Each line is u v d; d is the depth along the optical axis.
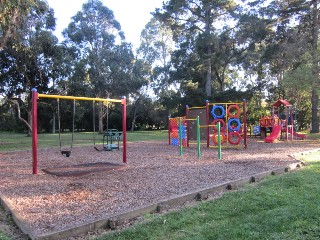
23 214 3.98
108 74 34.31
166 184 5.63
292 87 17.00
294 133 17.56
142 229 3.41
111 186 5.59
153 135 26.75
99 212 4.04
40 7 19.08
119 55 34.75
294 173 6.36
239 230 3.32
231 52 29.16
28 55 20.09
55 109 25.88
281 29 23.84
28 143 19.12
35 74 21.61
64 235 3.29
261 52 27.67
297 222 3.51
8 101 25.50
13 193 5.16
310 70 15.72
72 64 24.75
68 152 10.43
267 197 4.52
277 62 24.39
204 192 4.88
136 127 48.16
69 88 24.64
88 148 13.99
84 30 33.41
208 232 3.30
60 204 4.46
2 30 15.18
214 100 28.62
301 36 19.95
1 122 42.06
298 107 27.95
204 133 14.28
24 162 9.17
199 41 26.61
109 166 7.94
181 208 4.22
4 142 20.17
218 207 4.14
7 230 3.62
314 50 16.44
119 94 35.22
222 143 14.06
